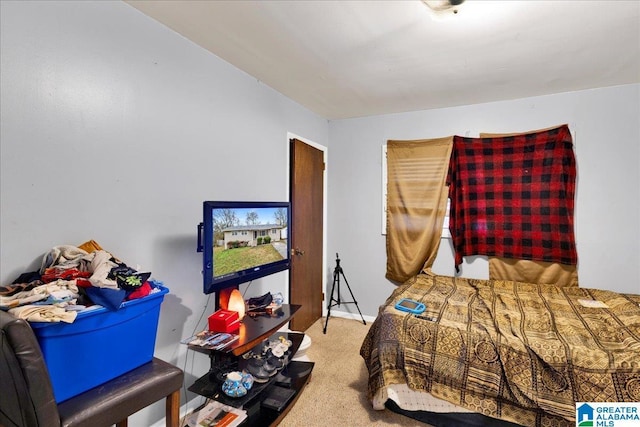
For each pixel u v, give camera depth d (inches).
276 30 72.5
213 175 84.4
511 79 99.6
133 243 65.0
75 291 45.8
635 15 64.7
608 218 107.3
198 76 79.5
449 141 127.4
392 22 68.7
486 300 95.1
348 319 146.3
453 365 70.3
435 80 100.7
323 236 149.0
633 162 103.9
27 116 49.4
